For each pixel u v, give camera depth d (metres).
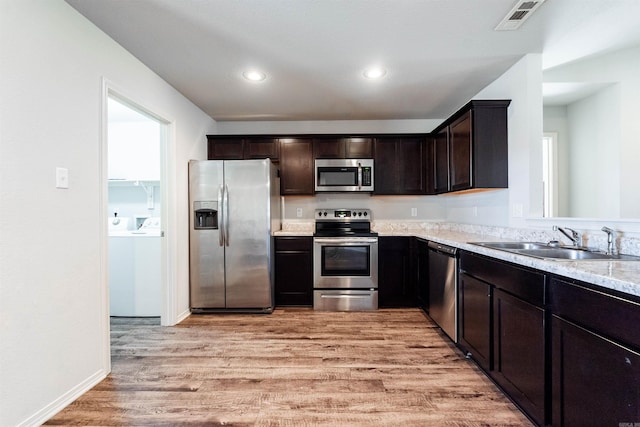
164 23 1.87
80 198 1.75
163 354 2.24
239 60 2.36
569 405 1.22
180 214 2.98
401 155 3.70
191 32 1.97
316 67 2.49
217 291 3.15
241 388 1.80
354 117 3.86
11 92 1.37
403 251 3.35
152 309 3.06
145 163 3.94
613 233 1.65
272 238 3.26
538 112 2.30
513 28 1.95
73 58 1.71
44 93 1.53
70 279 1.67
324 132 4.01
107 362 1.95
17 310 1.40
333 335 2.59
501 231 2.61
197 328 2.76
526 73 2.32
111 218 3.90
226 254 3.13
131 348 2.35
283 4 1.71
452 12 1.79
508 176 2.56
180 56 2.29
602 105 2.11
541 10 1.77
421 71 2.57
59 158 1.61
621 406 0.99
